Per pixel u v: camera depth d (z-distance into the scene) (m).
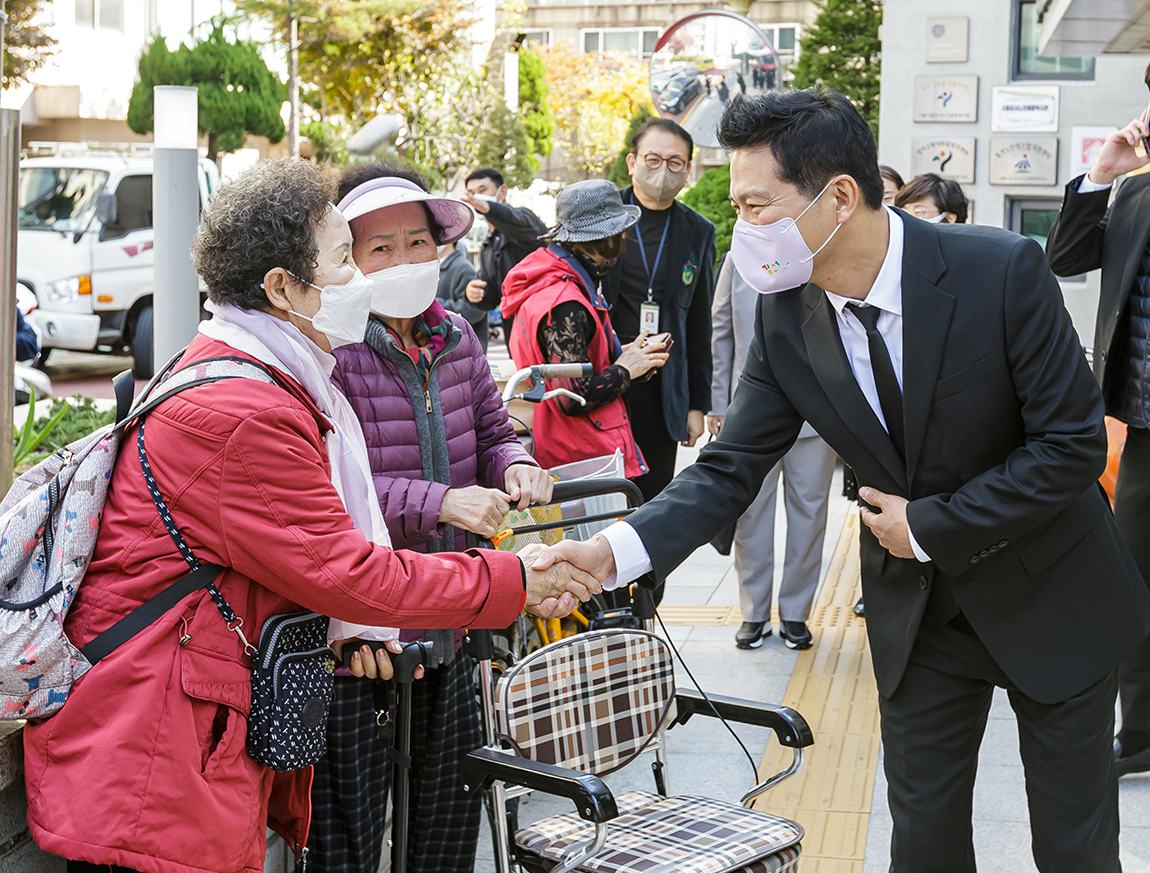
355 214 2.71
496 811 2.59
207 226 2.13
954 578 2.38
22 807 2.17
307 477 2.02
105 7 22.47
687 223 4.93
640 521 2.55
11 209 3.38
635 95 34.78
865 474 2.49
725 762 4.18
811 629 5.66
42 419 5.73
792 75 16.03
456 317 3.05
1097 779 2.43
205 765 1.98
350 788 2.69
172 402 2.01
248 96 21.59
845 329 2.43
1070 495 2.26
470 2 23.64
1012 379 2.31
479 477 3.07
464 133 24.28
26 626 1.92
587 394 4.09
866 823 3.68
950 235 2.38
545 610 2.49
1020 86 10.05
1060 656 2.39
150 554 1.98
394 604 2.08
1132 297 3.67
